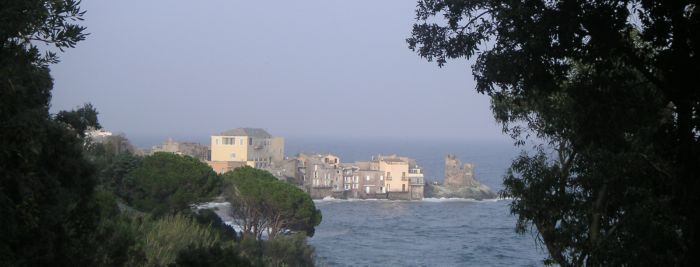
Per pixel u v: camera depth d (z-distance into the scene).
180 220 57.56
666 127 17.69
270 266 62.81
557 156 28.98
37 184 22.28
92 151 71.75
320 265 107.06
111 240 31.47
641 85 20.17
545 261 30.47
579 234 28.27
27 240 23.78
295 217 87.56
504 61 19.12
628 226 23.11
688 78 16.59
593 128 21.16
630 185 23.97
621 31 18.00
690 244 16.98
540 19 18.09
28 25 14.95
